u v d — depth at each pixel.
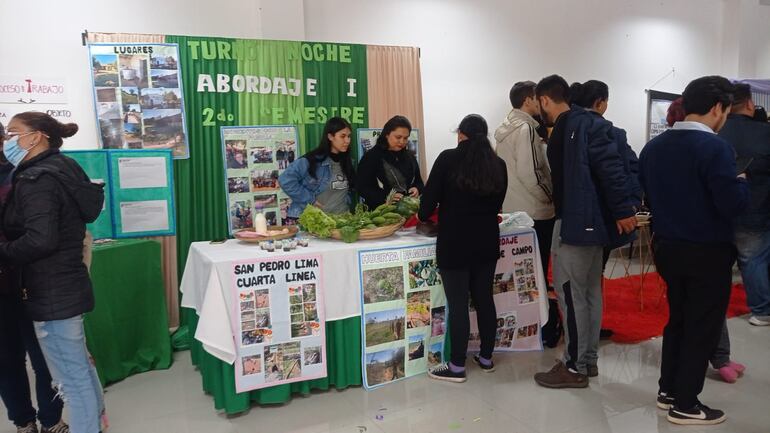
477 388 2.78
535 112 3.64
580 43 5.77
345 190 3.47
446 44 4.99
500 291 3.12
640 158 2.44
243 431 2.39
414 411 2.54
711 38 6.77
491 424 2.41
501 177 2.61
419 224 3.01
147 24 3.81
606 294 4.46
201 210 3.77
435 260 2.92
